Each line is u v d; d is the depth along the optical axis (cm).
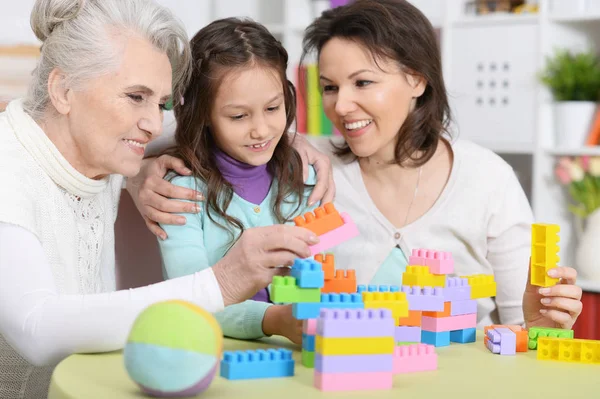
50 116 119
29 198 114
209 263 142
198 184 142
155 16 117
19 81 236
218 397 84
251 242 102
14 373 126
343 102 153
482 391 89
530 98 255
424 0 296
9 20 234
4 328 104
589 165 247
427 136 163
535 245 122
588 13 244
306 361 99
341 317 89
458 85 268
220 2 318
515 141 259
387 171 165
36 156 118
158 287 103
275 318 114
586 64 251
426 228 163
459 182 164
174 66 127
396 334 109
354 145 158
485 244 165
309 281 97
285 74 145
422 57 156
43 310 101
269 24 312
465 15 275
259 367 93
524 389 90
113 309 100
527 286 125
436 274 115
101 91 113
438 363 104
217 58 136
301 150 155
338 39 155
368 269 163
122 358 100
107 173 123
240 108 136
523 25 255
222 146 143
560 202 263
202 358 83
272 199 149
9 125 119
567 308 119
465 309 118
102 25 112
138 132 117
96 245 130
